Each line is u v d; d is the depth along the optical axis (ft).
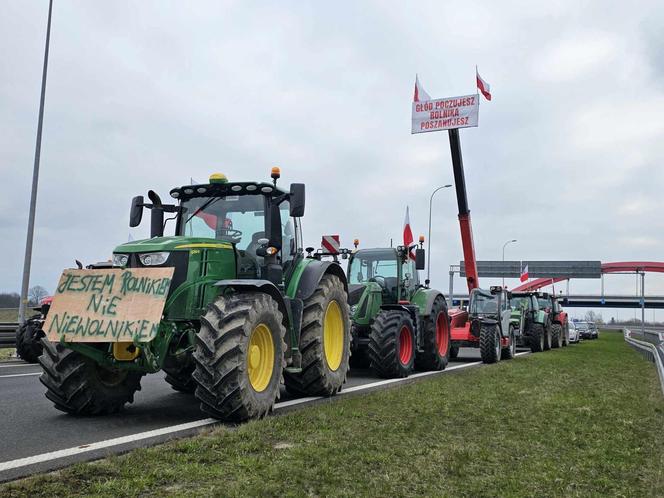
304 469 13.24
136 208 24.16
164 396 25.18
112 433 17.06
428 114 65.41
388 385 29.37
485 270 209.97
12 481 12.14
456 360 52.65
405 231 42.11
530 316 70.54
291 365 22.93
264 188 23.44
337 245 35.73
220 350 17.83
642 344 68.59
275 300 21.17
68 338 18.12
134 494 11.27
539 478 13.58
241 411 18.11
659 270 268.00
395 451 15.17
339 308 26.66
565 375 35.91
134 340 17.54
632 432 18.94
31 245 51.67
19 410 21.11
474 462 14.70
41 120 55.06
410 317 35.70
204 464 13.43
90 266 20.80
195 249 19.95
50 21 56.49
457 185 55.47
